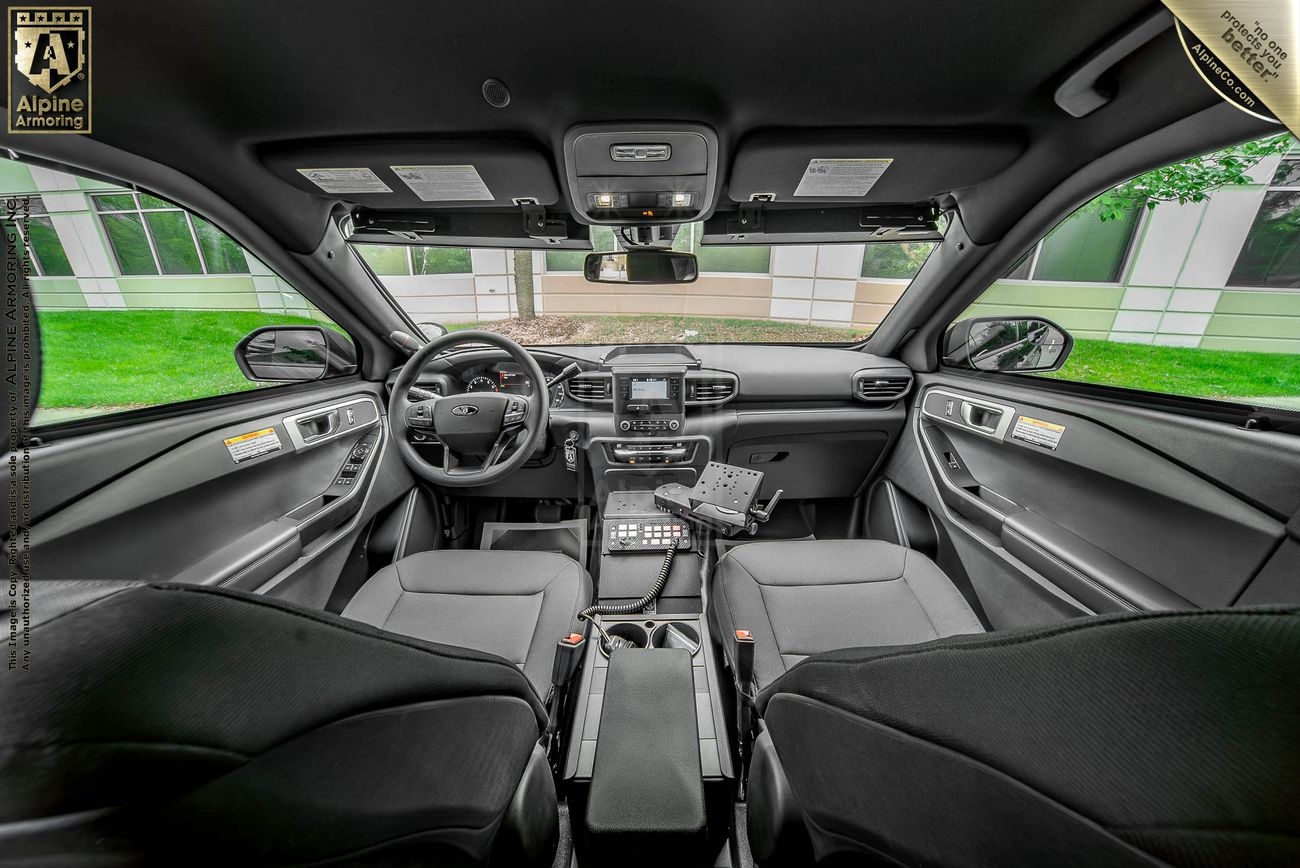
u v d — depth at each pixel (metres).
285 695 0.35
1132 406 1.41
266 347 1.83
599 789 0.97
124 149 1.26
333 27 1.03
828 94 1.28
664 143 1.42
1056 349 1.77
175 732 0.29
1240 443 1.11
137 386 1.53
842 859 0.63
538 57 1.14
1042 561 1.54
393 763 0.43
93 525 1.09
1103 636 0.32
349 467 1.98
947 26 1.06
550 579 1.63
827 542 1.74
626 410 2.20
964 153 1.50
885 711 0.44
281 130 1.38
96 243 2.11
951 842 0.41
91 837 0.26
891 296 2.41
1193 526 1.18
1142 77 1.15
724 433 2.29
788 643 1.38
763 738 0.94
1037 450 1.64
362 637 0.43
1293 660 0.25
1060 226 1.81
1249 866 0.23
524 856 0.76
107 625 0.32
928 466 2.16
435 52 1.12
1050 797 0.32
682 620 1.68
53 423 1.13
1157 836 0.26
